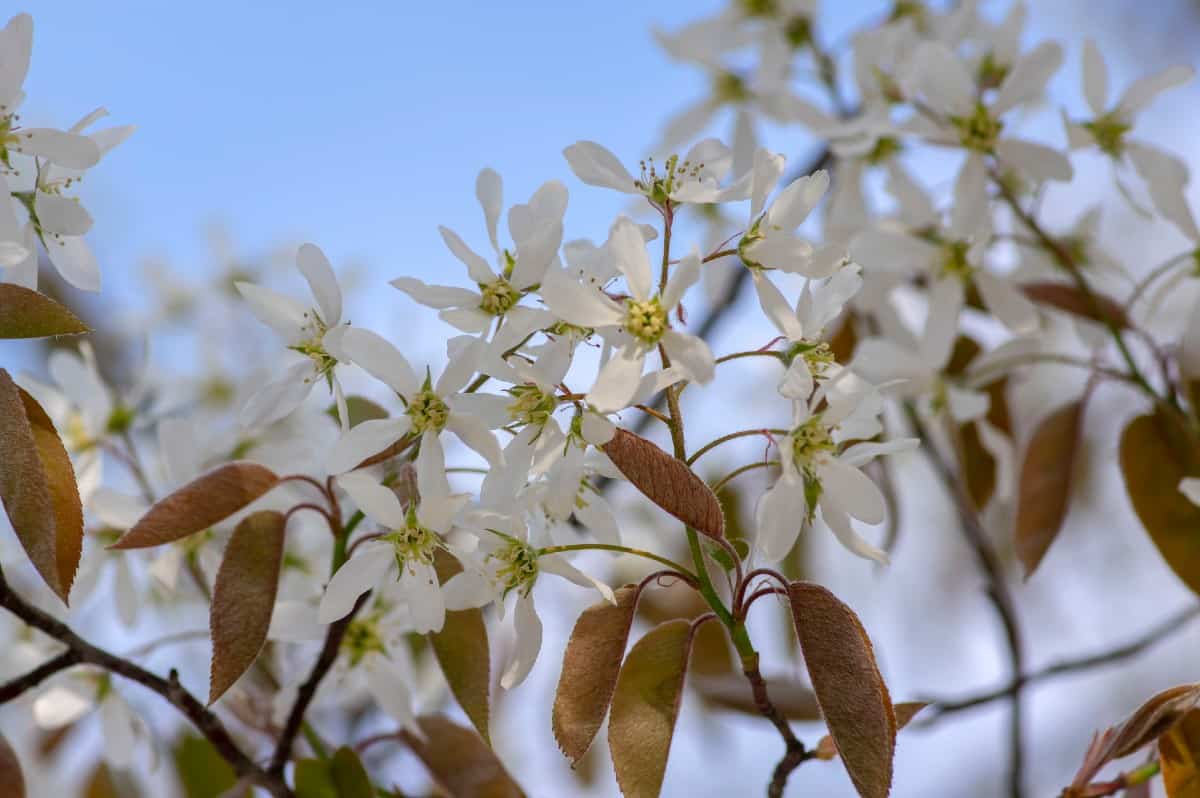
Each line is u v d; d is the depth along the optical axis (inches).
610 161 19.4
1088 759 20.0
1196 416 22.9
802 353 19.4
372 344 18.9
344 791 20.9
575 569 19.0
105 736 22.2
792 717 23.3
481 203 19.3
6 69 19.4
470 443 18.9
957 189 23.4
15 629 22.5
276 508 21.3
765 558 18.9
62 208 19.6
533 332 18.8
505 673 19.1
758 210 19.1
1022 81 23.2
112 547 19.3
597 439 18.2
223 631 19.5
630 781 18.9
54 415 22.5
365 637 21.5
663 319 18.3
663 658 19.3
